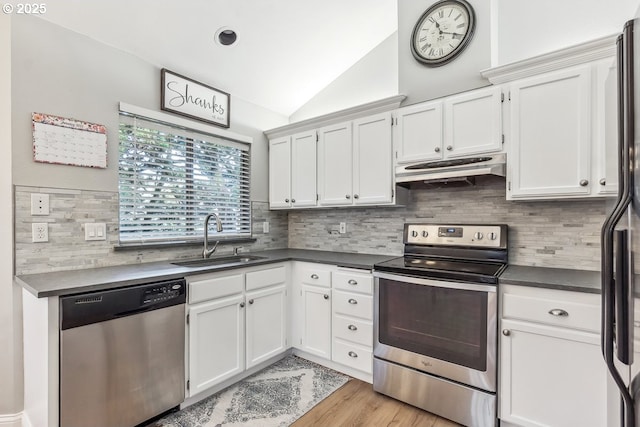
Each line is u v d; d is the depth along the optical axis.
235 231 3.05
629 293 1.01
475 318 1.79
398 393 2.08
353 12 2.45
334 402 2.07
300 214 3.44
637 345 0.97
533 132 1.88
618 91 1.11
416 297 2.00
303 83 3.11
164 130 2.50
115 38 2.12
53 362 1.45
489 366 1.75
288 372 2.45
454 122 2.17
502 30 2.22
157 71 2.42
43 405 1.50
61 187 1.93
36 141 1.83
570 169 1.77
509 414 1.71
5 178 1.75
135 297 1.71
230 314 2.21
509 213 2.22
